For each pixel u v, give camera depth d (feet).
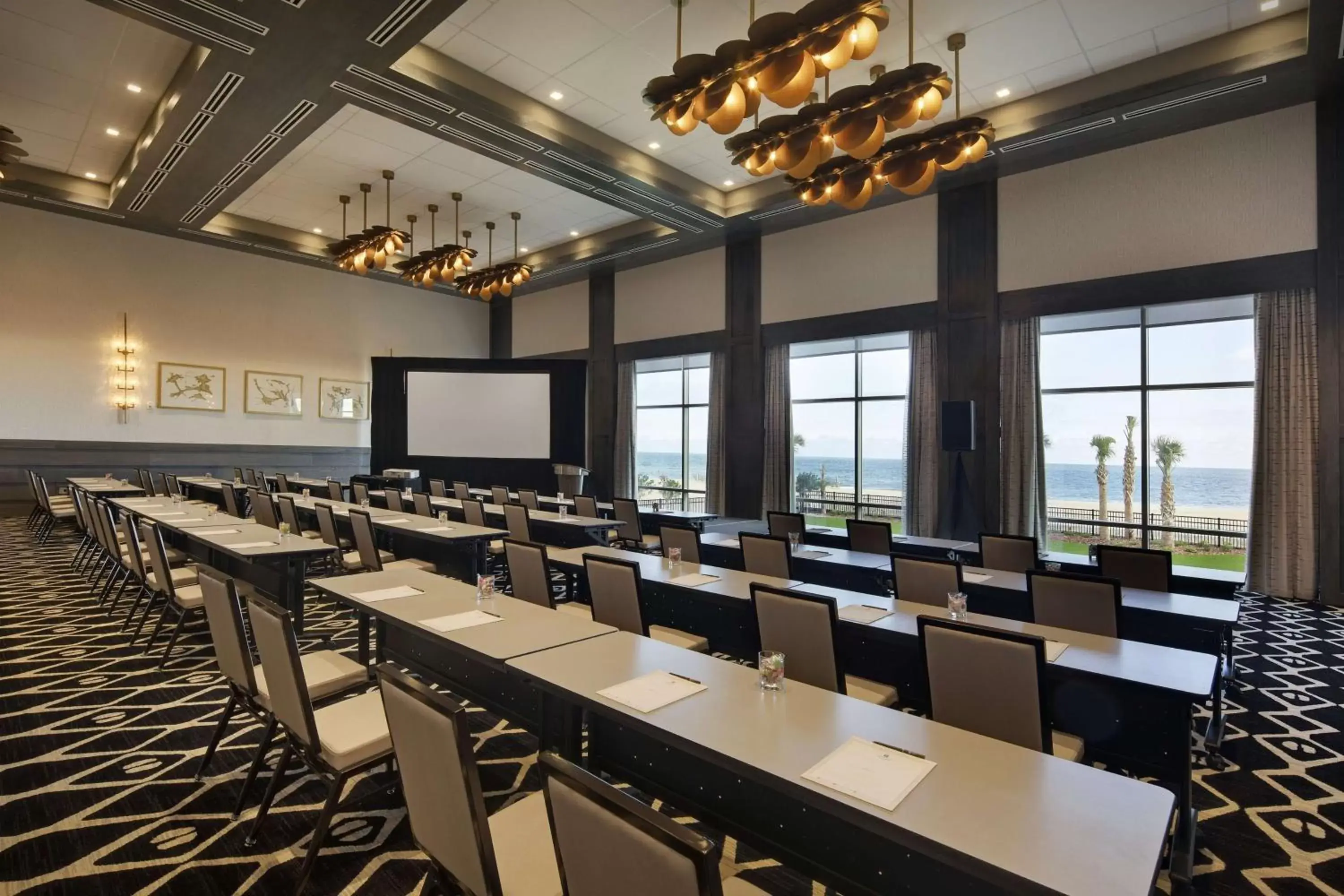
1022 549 14.70
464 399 38.78
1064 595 10.00
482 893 4.59
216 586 7.97
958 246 25.29
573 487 34.55
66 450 31.53
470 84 19.29
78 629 15.52
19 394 30.42
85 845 7.50
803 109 12.77
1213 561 23.48
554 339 42.06
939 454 25.46
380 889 6.86
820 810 5.27
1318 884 7.13
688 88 12.05
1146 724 7.37
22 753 9.61
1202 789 9.12
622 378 37.99
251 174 24.63
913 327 26.43
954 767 4.83
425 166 26.00
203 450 35.17
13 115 22.80
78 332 31.76
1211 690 6.73
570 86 20.17
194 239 33.94
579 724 7.14
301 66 17.46
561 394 38.60
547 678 6.44
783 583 11.60
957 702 7.16
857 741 5.18
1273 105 19.20
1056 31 17.40
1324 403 18.78
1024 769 4.83
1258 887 7.08
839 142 13.03
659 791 6.74
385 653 10.60
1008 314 24.12
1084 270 22.59
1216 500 22.75
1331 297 18.63
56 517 25.07
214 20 15.53
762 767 4.74
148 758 9.50
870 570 14.38
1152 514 23.95
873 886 5.12
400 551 20.22
